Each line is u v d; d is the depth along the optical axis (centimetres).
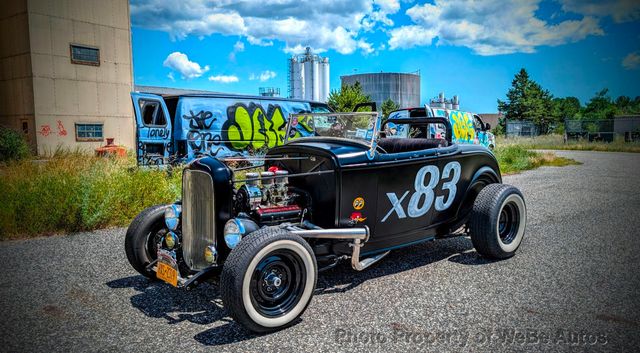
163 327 344
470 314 361
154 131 1094
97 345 314
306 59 5856
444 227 519
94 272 469
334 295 405
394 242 464
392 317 357
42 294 409
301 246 341
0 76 2138
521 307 373
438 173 484
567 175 1327
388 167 436
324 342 318
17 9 2023
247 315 319
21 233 620
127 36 2334
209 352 305
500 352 301
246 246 322
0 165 1085
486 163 548
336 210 408
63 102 2116
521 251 538
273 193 405
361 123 441
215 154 1182
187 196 386
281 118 1310
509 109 4325
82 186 695
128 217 695
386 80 5866
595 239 588
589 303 380
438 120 522
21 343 316
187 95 1148
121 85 2323
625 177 1266
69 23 2117
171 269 373
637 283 426
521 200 509
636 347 307
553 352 301
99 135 2253
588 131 3109
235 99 1225
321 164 418
